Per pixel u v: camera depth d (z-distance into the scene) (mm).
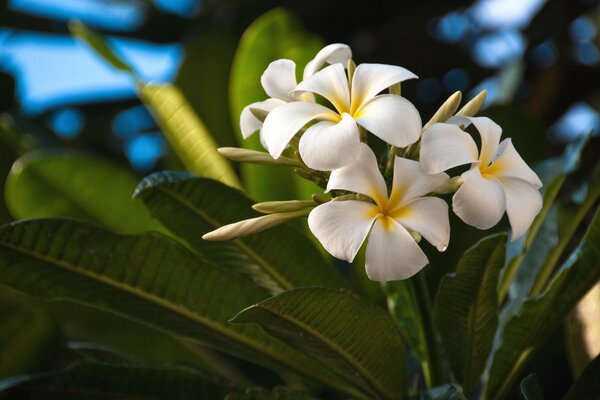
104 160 1232
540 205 916
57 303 1195
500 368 1024
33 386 1026
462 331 1022
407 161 909
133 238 1008
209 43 1418
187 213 1061
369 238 890
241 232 938
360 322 963
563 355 1188
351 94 917
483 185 893
